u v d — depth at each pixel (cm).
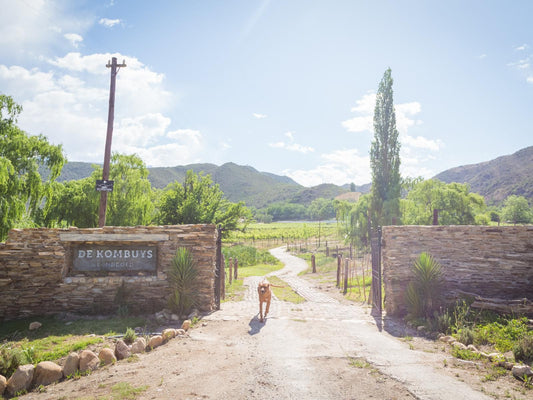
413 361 593
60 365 565
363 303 1294
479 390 458
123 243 1033
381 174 3472
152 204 2412
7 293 941
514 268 1022
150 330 812
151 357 604
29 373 492
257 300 1336
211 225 1059
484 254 1048
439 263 1062
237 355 611
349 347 683
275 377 499
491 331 768
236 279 2150
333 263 2998
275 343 703
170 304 965
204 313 1009
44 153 1762
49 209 1994
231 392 443
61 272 977
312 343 708
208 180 2748
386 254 1098
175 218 2470
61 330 806
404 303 1044
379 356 619
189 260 1011
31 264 962
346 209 4331
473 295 984
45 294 964
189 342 700
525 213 8112
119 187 2205
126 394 432
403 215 3403
